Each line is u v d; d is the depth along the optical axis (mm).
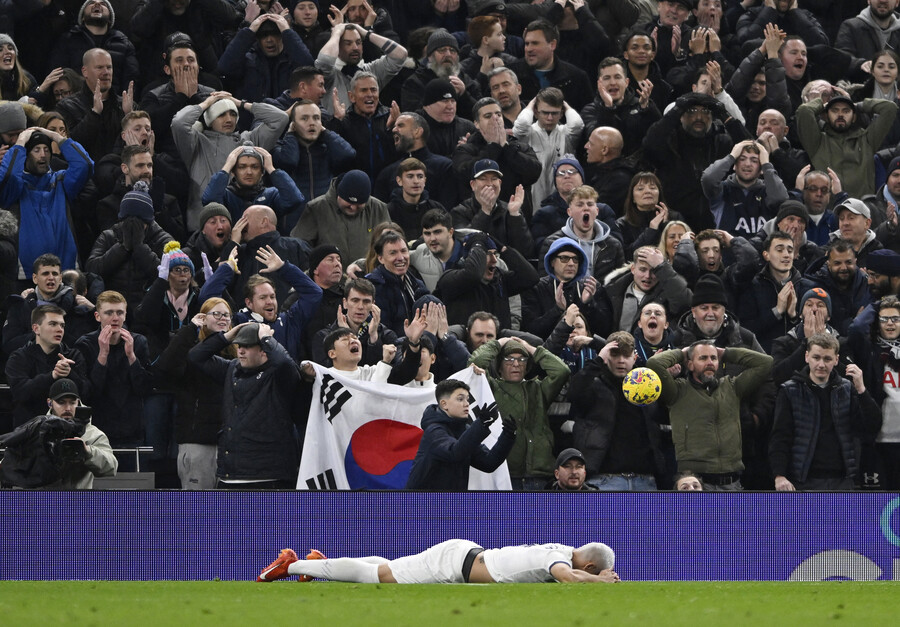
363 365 34438
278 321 35188
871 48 53000
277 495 28703
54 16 47188
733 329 36938
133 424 34438
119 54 46844
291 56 45562
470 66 48031
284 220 40906
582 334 35656
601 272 39875
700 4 51375
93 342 34469
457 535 28844
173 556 28469
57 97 44688
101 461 31875
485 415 29047
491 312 37969
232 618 15891
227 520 28625
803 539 29125
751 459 35406
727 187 43375
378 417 32688
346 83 46031
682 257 38625
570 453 32500
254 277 35094
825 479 34500
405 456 32688
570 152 44781
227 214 38625
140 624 15102
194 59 43250
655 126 43812
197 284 37188
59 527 28328
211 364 33000
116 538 28406
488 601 18500
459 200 42781
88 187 40844
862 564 29078
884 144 48625
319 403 32438
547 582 23328
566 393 35062
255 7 47312
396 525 28781
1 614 15969
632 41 46781
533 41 47344
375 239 37281
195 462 33625
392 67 46781
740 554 29062
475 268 37188
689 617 16109
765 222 43031
